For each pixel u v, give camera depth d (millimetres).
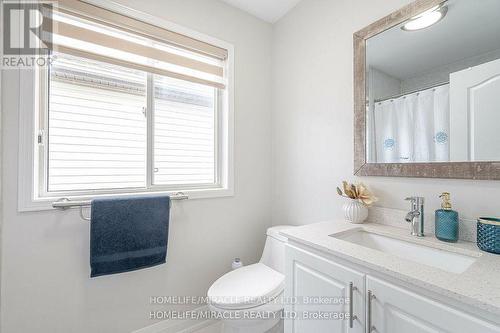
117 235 1220
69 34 1189
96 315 1245
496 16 874
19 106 1074
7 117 1054
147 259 1312
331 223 1253
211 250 1648
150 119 1485
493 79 876
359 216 1218
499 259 761
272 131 1975
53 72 1225
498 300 533
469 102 930
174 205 1496
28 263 1087
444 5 999
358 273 804
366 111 1278
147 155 1474
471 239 920
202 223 1608
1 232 1037
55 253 1143
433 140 1031
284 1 1707
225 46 1705
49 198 1142
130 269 1263
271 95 1979
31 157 1094
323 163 1547
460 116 952
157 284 1433
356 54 1318
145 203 1308
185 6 1533
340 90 1436
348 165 1392
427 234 1031
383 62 1205
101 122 1349
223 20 1701
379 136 1227
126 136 1422
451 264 864
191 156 1668
